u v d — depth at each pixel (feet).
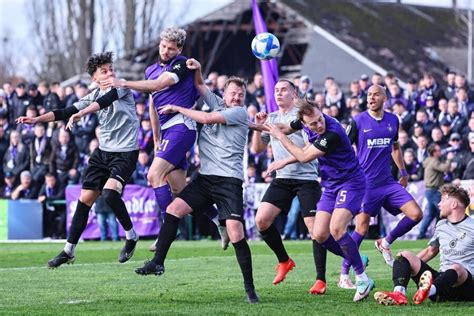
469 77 284.00
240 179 73.51
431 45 300.20
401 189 88.38
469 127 151.94
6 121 171.73
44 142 162.40
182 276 93.50
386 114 88.99
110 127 80.07
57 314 65.10
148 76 78.48
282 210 82.17
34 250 132.57
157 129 82.17
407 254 70.18
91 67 79.46
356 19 291.17
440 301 70.64
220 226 80.94
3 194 169.48
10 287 83.92
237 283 86.99
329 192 75.61
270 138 82.74
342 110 160.66
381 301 69.21
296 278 91.56
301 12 273.54
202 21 273.54
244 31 277.64
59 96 167.53
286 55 277.03
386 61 270.26
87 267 103.30
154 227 156.97
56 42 347.36
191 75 77.56
